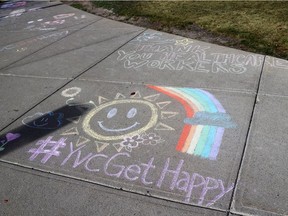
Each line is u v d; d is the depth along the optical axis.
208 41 5.26
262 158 2.69
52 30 6.81
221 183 2.48
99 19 7.17
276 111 3.28
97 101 3.80
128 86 4.08
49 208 2.43
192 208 2.30
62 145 3.10
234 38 5.22
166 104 3.58
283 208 2.24
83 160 2.88
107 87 4.11
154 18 6.57
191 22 6.09
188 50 5.00
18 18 8.12
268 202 2.29
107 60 4.96
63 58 5.27
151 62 4.72
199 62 4.55
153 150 2.90
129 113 3.48
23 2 9.91
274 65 4.27
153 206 2.36
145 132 3.15
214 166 2.65
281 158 2.68
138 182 2.58
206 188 2.46
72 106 3.76
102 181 2.63
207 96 3.66
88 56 5.22
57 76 4.62
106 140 3.10
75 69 4.79
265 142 2.87
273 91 3.64
